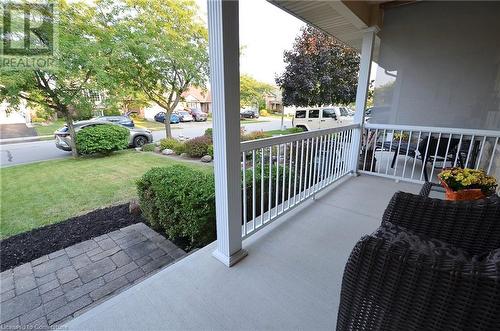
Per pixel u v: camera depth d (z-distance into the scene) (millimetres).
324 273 1695
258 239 2107
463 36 3264
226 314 1363
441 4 3316
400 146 3809
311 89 9156
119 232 2688
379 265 775
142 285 1563
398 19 3621
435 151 3557
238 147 1675
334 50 8727
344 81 9133
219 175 1666
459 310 670
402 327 764
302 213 2605
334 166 3400
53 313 1613
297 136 2398
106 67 6336
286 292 1522
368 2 3354
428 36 3469
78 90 6035
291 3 2926
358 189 3330
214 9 1390
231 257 1770
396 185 3492
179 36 7262
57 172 5125
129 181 4500
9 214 3154
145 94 8289
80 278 1951
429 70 3547
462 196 1904
